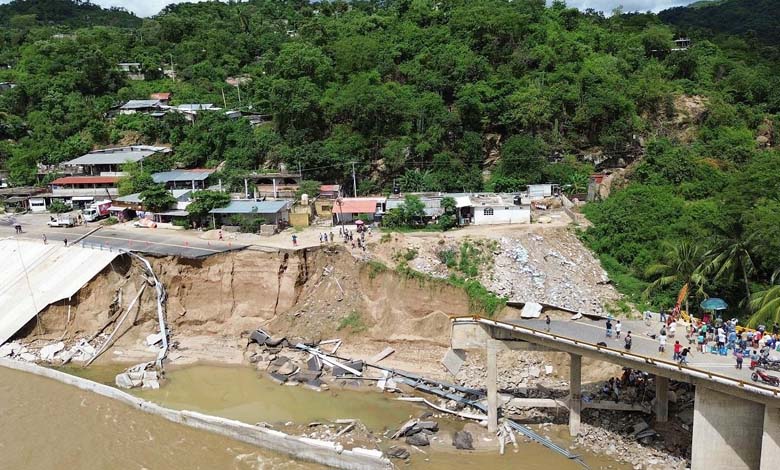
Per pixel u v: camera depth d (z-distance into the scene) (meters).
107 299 67.12
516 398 49.53
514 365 54.44
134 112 114.00
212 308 66.44
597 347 41.28
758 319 43.50
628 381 49.66
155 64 133.00
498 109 92.00
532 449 44.44
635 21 132.00
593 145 91.56
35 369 59.50
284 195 86.25
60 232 82.00
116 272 68.56
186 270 67.12
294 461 44.66
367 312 62.16
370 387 54.56
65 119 112.94
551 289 60.19
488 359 46.00
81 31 152.50
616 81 95.19
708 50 117.50
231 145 99.56
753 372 36.44
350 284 64.06
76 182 96.00
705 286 53.75
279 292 65.75
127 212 87.81
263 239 72.50
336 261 65.94
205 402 53.06
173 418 50.22
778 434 34.69
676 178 79.81
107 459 45.03
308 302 64.88
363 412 50.59
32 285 69.88
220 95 122.25
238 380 56.84
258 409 51.53
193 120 109.75
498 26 103.50
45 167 105.75
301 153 89.31
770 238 49.84
